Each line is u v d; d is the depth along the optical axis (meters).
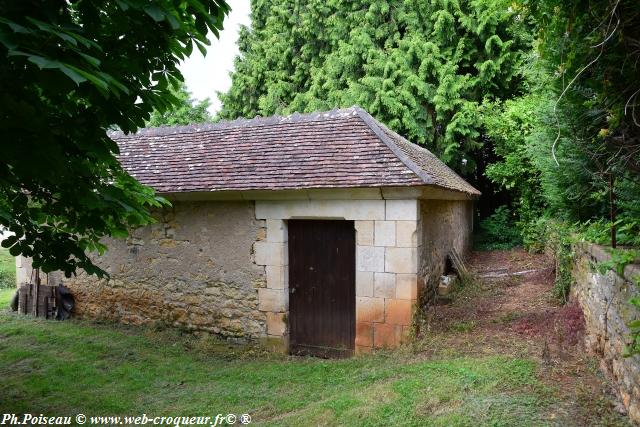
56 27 2.44
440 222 8.32
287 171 6.46
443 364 4.75
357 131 6.88
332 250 6.59
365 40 15.02
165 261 7.54
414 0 14.90
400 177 5.72
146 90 3.52
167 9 3.02
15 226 4.03
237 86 19.77
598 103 3.53
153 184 7.05
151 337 7.26
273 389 5.15
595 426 3.17
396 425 3.63
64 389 5.39
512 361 4.52
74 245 4.30
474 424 3.37
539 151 6.88
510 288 8.09
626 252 3.16
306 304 6.74
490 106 13.27
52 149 2.92
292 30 17.64
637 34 2.77
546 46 3.31
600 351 4.12
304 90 18.03
